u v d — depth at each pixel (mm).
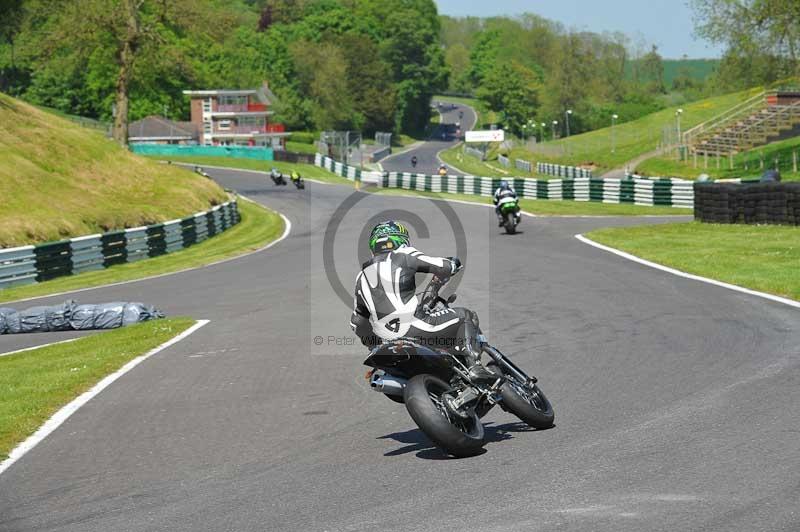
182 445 9969
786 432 8695
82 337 20656
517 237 38219
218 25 90938
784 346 13219
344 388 12531
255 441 9938
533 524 6613
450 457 8742
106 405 12352
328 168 129875
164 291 29984
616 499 7066
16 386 13992
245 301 24922
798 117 84312
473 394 8875
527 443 9094
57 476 9008
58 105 184625
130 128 173500
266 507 7547
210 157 144125
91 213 52875
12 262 35281
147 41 93062
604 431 9305
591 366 12930
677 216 46219
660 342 14352
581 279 23281
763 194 33562
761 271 21906
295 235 54188
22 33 89938
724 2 75812
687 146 96125
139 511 7695
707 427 9109
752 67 77500
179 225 48531
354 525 6906
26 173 54875
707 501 6883
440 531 6613
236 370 14484
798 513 6500
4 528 7500
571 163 133500
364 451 9219
